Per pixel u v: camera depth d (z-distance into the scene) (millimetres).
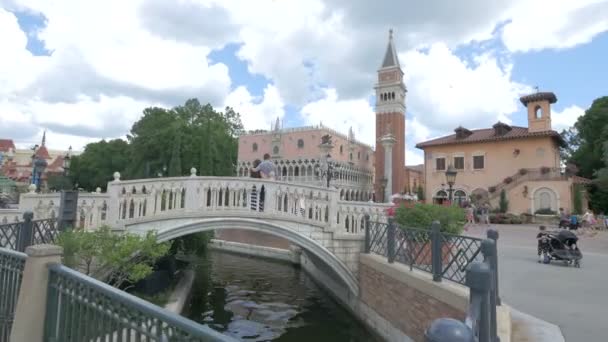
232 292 15523
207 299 14281
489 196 37750
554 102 40219
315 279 17516
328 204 12289
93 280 3543
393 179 65000
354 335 10812
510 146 39406
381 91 68438
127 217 10273
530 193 35812
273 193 11641
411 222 10523
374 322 10414
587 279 9555
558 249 11461
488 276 2795
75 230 8102
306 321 11930
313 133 67938
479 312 2730
